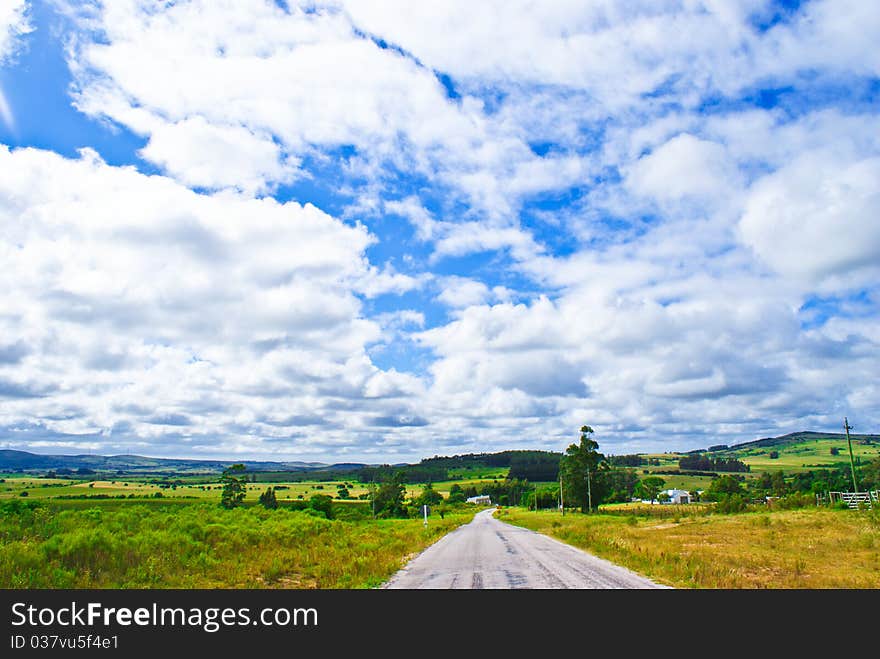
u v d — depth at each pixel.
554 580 15.62
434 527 50.50
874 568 18.61
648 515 67.12
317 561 20.89
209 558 19.36
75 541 17.44
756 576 16.41
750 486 147.00
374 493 107.31
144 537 21.05
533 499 138.75
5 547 17.16
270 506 80.25
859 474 105.50
